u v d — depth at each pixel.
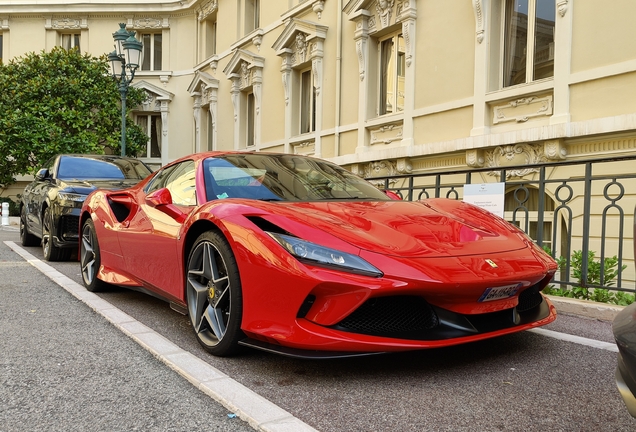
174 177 3.86
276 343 2.50
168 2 18.64
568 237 4.51
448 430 1.96
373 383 2.44
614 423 2.02
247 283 2.57
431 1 9.18
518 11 8.02
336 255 2.38
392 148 9.84
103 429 2.01
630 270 6.32
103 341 3.19
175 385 2.46
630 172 6.41
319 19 12.19
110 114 17.31
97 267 4.66
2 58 19.67
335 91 11.65
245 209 2.78
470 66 8.46
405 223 2.80
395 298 2.45
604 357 2.83
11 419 2.10
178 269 3.25
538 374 2.56
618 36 6.52
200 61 18.44
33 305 4.23
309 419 2.06
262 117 14.70
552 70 7.49
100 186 6.75
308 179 3.60
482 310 2.50
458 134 8.70
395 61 10.37
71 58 17.28
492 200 4.87
